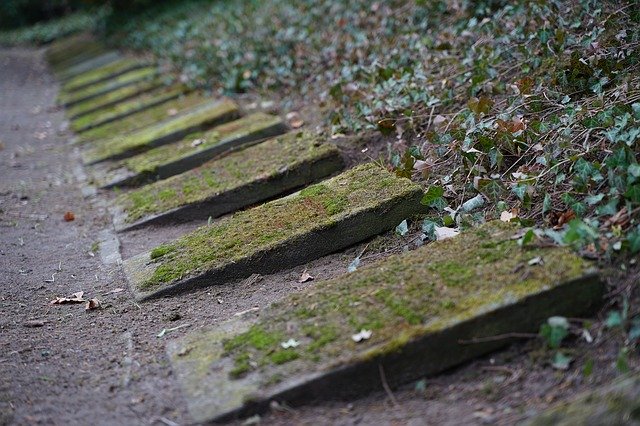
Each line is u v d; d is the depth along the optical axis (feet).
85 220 15.88
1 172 20.53
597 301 8.60
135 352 9.83
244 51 25.38
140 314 11.04
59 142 23.61
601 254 8.98
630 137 10.32
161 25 38.24
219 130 18.89
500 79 14.99
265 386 8.23
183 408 8.36
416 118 14.99
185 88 25.55
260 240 11.89
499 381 8.07
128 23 42.24
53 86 35.12
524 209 11.03
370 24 22.43
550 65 14.02
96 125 24.41
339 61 20.66
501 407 7.71
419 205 11.98
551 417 7.02
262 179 14.75
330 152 14.93
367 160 14.85
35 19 60.49
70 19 56.44
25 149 23.20
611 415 6.79
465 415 7.68
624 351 7.72
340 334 8.68
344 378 8.20
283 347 8.74
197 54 28.32
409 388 8.26
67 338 10.53
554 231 9.79
